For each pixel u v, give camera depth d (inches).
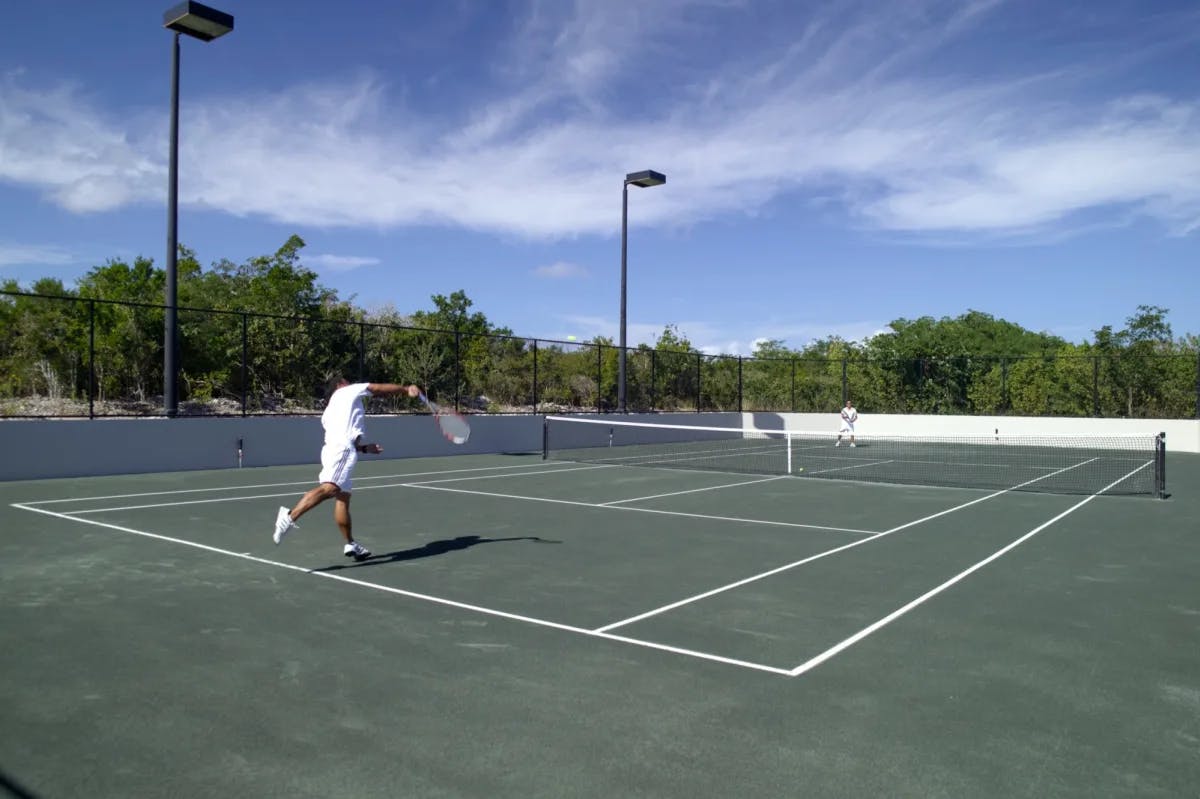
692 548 362.6
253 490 544.7
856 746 156.7
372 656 207.0
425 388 938.1
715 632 232.1
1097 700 181.9
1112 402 1182.3
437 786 138.6
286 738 157.5
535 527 414.9
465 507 484.4
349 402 322.0
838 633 232.5
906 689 187.9
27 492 527.5
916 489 621.6
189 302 999.0
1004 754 153.9
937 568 325.4
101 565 311.6
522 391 1031.6
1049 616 253.0
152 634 223.3
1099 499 565.3
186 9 617.6
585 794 136.5
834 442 1240.8
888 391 1355.8
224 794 135.4
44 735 158.1
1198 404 1109.1
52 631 225.5
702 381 1284.4
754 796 136.5
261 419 721.0
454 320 1284.4
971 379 1293.1
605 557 339.6
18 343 716.0
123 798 133.9
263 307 1030.4
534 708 173.9
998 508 512.7
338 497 320.2
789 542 381.4
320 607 253.6
